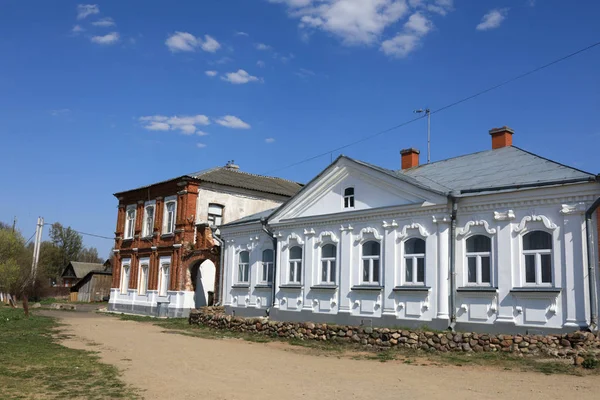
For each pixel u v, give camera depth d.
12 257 61.38
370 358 16.69
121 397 10.74
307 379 12.98
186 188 37.00
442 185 20.59
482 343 16.33
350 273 22.59
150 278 39.41
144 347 19.38
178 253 36.53
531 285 16.89
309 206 25.27
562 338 15.18
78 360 15.37
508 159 21.64
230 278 30.39
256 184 40.88
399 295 20.42
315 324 21.28
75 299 67.69
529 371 13.69
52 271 90.62
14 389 11.12
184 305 35.81
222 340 22.41
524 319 16.84
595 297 15.44
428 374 13.62
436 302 19.08
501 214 17.78
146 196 41.94
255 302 28.11
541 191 16.83
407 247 20.66
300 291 24.88
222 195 38.19
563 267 16.20
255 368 14.73
